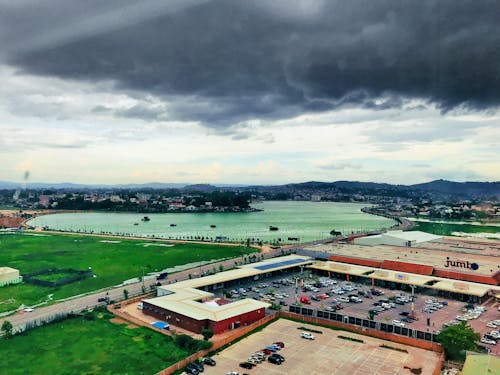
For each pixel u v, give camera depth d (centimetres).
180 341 8306
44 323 9638
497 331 9156
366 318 10131
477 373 6384
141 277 14450
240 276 13600
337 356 7862
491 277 12769
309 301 11688
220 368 7325
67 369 7350
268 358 7631
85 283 14212
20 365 7506
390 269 14725
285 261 16088
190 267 17325
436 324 9756
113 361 7650
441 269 13900
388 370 7281
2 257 19525
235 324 9481
